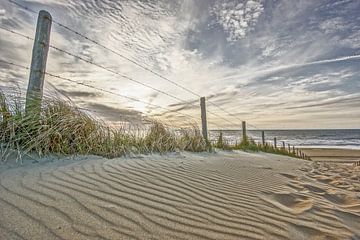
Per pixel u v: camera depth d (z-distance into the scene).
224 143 8.55
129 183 2.20
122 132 4.23
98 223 1.40
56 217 1.40
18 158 2.50
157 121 5.31
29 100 3.15
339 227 1.68
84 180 2.11
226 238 1.40
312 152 21.45
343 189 3.06
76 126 3.23
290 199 2.31
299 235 1.52
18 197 1.60
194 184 2.46
